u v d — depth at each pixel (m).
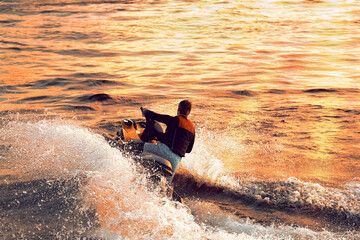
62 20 60.38
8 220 7.12
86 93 21.11
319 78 27.08
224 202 9.29
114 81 24.69
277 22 60.28
